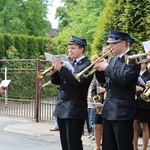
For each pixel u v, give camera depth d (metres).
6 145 8.07
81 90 5.46
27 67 13.60
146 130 6.80
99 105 6.08
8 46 16.09
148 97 5.52
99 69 5.02
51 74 5.63
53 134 9.30
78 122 5.44
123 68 4.81
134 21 8.46
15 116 11.87
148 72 6.71
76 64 5.55
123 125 4.86
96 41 9.07
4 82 5.16
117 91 4.91
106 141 5.02
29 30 29.30
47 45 17.98
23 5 29.44
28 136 9.10
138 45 8.37
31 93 11.61
